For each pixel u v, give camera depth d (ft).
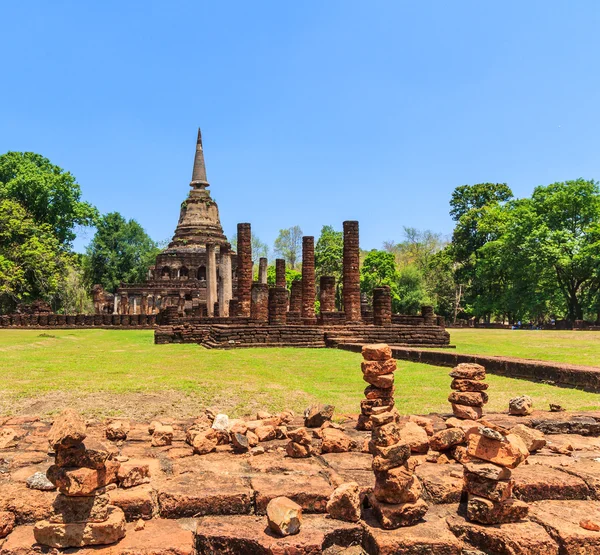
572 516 15.23
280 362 58.08
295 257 285.84
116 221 254.68
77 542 13.06
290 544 13.30
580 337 98.32
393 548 13.48
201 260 210.38
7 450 20.83
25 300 174.91
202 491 15.72
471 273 211.82
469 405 24.03
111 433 22.75
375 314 92.58
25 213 164.04
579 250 156.04
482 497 14.60
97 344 84.53
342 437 20.83
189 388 38.81
